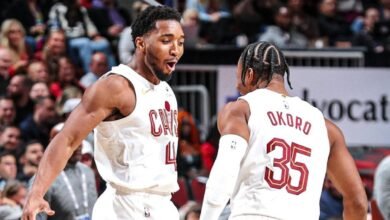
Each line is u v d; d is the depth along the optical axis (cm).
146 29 696
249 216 670
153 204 699
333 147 705
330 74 1611
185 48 1606
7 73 1495
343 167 702
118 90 682
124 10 1717
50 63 1513
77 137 672
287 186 676
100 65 1521
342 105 1616
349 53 1636
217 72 1605
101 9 1683
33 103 1430
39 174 661
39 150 1250
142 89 692
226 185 659
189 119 1488
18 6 1664
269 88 700
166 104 706
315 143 691
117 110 686
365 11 1908
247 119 683
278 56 707
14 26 1555
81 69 1595
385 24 1844
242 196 678
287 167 677
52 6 1698
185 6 1891
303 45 1761
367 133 1619
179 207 1336
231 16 1777
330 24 1831
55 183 948
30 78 1443
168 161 704
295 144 683
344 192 704
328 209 1266
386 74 1627
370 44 1766
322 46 1744
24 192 1117
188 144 1476
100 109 676
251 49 707
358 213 704
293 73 1608
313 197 685
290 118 689
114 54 1644
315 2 1856
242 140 670
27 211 651
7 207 1095
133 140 691
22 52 1562
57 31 1541
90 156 1040
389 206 1020
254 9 1761
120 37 1598
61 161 666
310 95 1609
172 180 704
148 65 698
